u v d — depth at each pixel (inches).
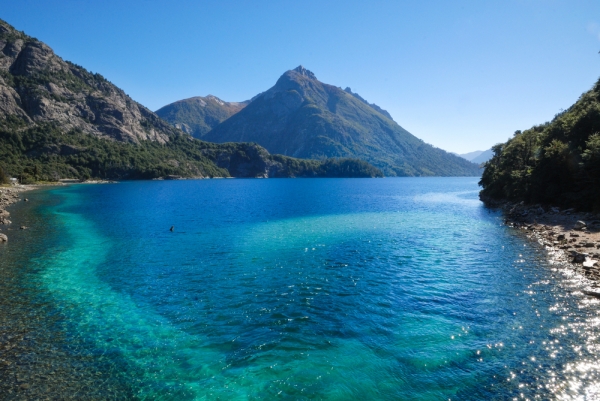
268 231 1808.6
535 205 2214.6
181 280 1005.8
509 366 542.6
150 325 714.8
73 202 3346.5
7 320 731.4
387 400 475.2
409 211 2699.3
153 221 2167.8
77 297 869.2
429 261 1176.2
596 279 907.4
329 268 1114.7
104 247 1429.6
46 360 579.8
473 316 724.7
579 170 1883.6
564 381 500.1
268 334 671.1
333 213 2603.3
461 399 472.4
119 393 498.6
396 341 631.8
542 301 790.5
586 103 2556.6
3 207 2731.3
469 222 2057.1
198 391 502.6
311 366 558.9
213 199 3937.0
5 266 1131.3
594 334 631.2
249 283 975.6
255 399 480.7
